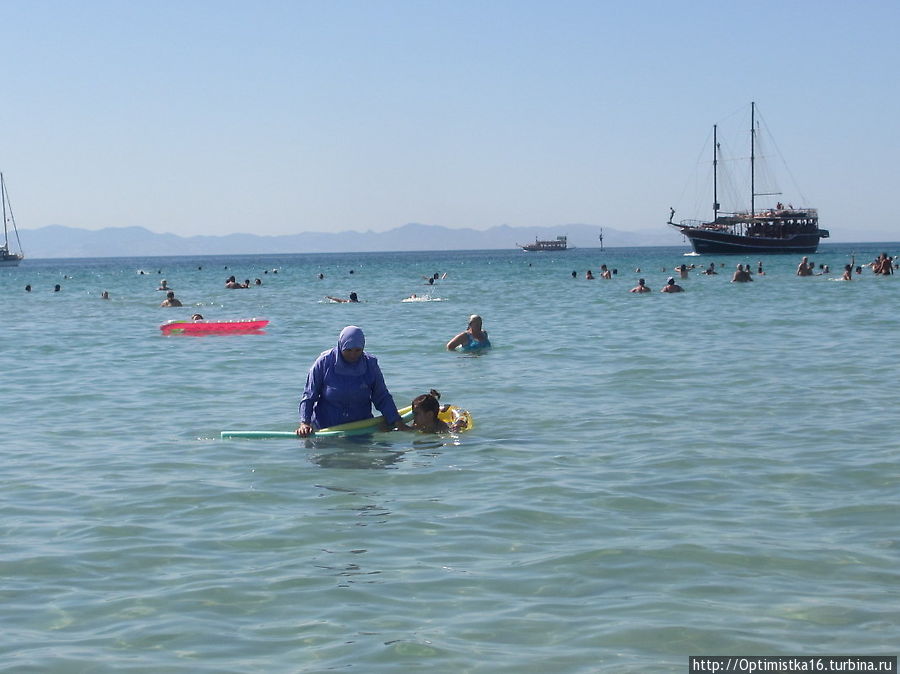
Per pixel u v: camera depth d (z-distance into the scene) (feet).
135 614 19.15
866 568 20.94
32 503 27.76
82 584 20.90
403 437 36.94
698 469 30.68
